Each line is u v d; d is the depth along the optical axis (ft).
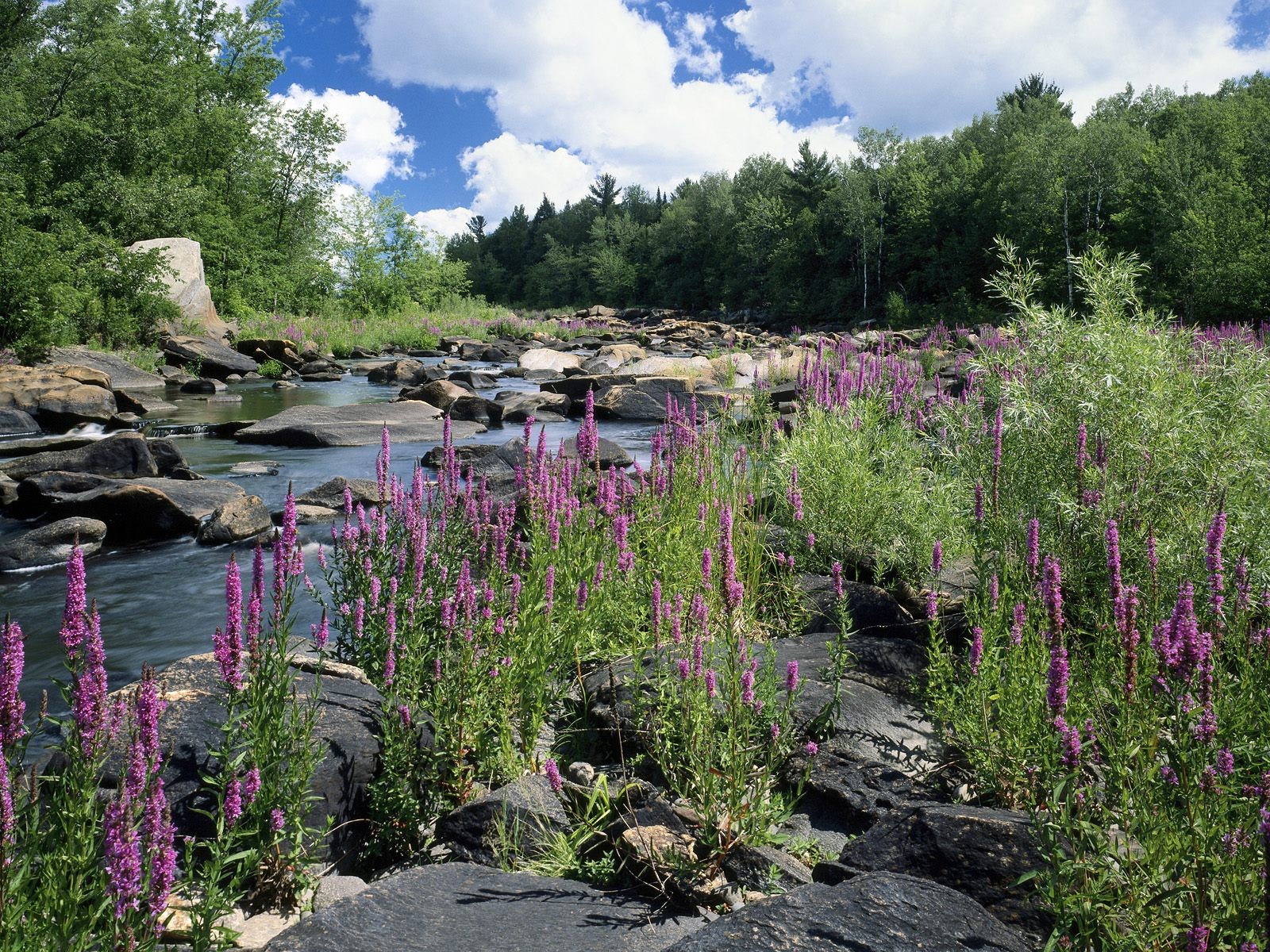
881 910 9.70
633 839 11.95
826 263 293.23
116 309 97.55
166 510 35.32
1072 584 17.42
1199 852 8.63
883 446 27.20
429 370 94.84
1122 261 21.44
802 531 23.66
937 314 224.53
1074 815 10.89
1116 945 8.67
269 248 190.08
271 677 12.17
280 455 52.65
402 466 47.78
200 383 82.74
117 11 163.84
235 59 196.54
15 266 78.79
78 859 8.98
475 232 600.39
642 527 22.15
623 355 112.47
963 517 22.97
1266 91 231.50
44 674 22.06
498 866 12.67
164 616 26.84
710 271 374.22
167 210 132.98
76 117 141.18
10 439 56.75
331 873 13.04
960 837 11.09
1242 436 18.48
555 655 17.38
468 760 15.30
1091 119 211.00
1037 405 20.03
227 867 11.71
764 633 19.71
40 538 32.32
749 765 13.12
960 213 245.04
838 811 13.58
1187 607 9.77
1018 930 9.91
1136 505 17.84
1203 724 9.32
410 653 15.71
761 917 9.56
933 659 15.48
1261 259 122.11
